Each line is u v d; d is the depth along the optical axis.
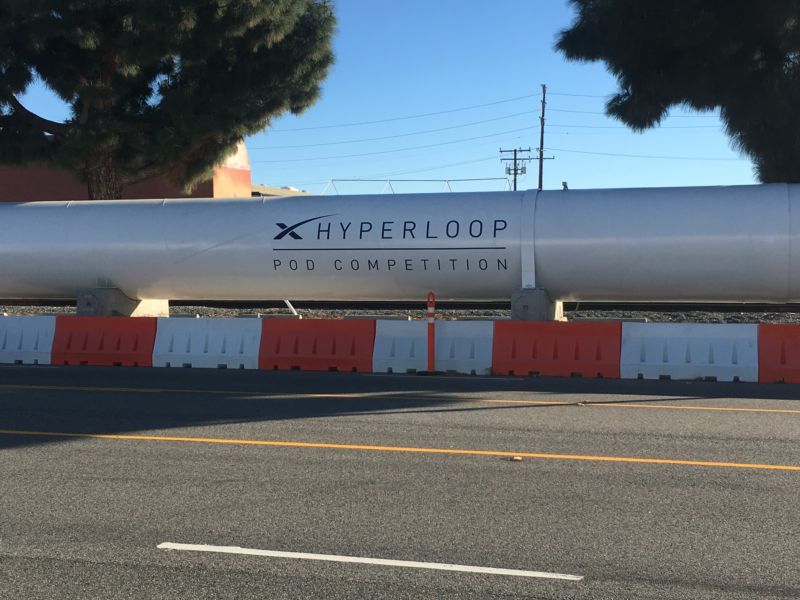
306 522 5.41
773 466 6.89
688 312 19.28
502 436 8.12
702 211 13.23
